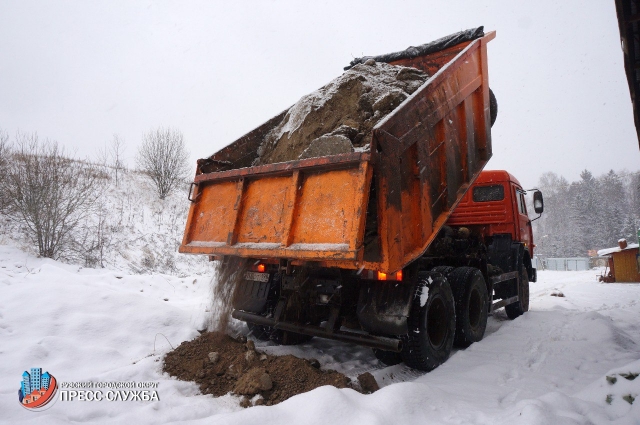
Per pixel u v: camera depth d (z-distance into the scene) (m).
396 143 3.63
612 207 53.69
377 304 4.11
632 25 5.50
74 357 4.04
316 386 3.44
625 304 9.56
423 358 4.17
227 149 5.45
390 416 2.76
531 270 8.84
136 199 17.73
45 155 12.05
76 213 13.59
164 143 19.45
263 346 4.86
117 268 11.81
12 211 11.80
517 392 3.63
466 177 5.11
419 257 4.11
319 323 4.87
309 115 5.05
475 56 5.45
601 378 3.52
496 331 6.19
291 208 3.77
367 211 3.58
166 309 5.27
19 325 4.53
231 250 4.21
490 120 5.77
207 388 3.56
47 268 6.59
